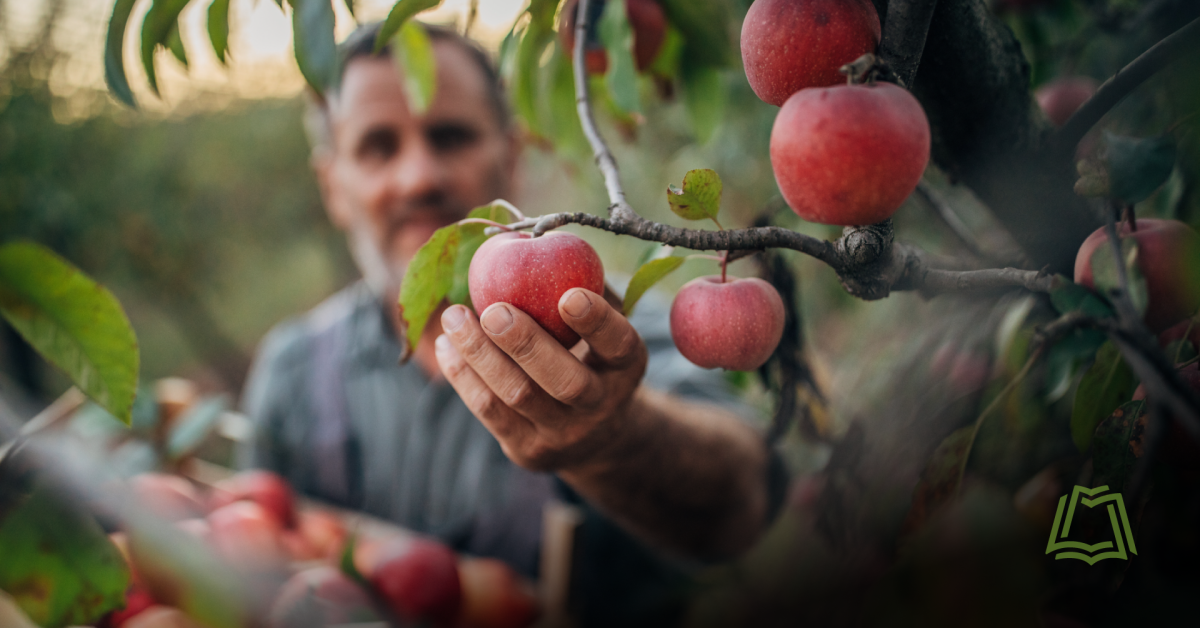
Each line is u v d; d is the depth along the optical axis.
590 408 0.67
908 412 0.92
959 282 0.57
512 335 0.59
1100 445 0.55
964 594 0.57
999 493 0.63
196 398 1.85
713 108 1.07
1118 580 0.54
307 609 1.14
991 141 0.64
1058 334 0.52
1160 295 0.54
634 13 0.93
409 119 1.79
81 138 4.27
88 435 1.46
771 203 0.95
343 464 2.04
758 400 1.60
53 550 0.72
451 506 1.93
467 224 0.66
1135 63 0.57
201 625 1.01
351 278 5.91
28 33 3.75
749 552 1.36
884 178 0.45
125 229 4.52
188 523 1.22
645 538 1.27
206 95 5.05
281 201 5.50
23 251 0.61
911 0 0.47
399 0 0.70
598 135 0.68
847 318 1.79
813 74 0.52
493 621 1.41
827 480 0.91
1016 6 1.11
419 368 2.03
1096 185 0.53
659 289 2.60
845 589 0.75
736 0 1.01
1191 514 0.61
